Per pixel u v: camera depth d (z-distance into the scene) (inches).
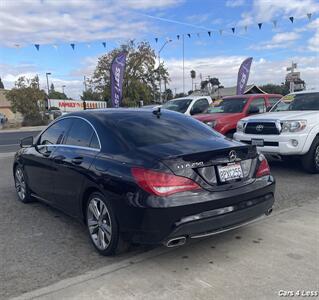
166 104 552.7
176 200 149.3
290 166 369.7
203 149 164.9
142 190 151.9
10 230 213.8
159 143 175.0
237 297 135.5
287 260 162.6
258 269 155.7
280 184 297.3
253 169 176.4
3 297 142.0
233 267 158.4
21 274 159.9
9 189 317.4
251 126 338.6
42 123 1900.8
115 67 725.9
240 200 164.1
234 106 445.7
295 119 315.9
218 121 407.5
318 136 326.0
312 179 312.7
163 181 150.0
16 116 2588.6
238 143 184.5
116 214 162.6
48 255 178.5
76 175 189.2
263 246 177.9
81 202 189.3
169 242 150.9
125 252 177.3
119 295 140.2
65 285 149.3
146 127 189.2
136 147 171.6
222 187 160.9
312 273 150.7
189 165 154.3
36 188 244.4
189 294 138.7
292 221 209.8
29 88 1919.3
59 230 212.1
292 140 314.0
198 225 152.3
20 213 245.6
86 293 142.6
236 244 181.5
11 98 1925.4
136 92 1870.1
